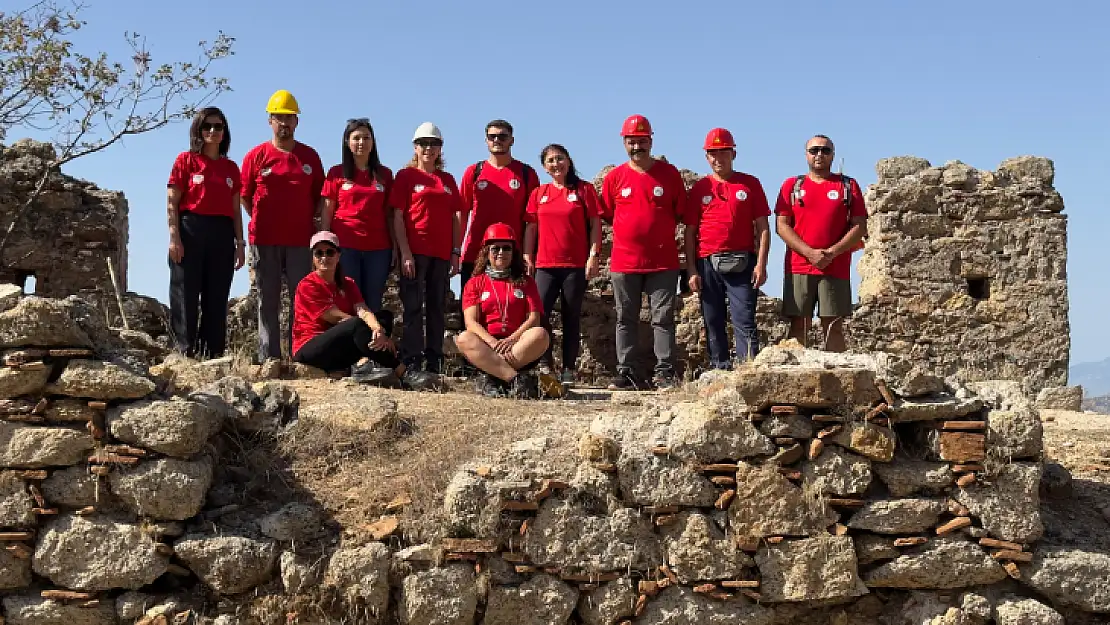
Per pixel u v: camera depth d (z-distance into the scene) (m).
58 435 5.95
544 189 10.09
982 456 6.26
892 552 6.21
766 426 6.25
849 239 9.59
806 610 6.26
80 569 5.87
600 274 12.81
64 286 12.68
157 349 7.56
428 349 9.65
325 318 8.58
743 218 9.75
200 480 5.98
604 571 6.06
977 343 13.41
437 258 9.59
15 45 13.55
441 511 6.05
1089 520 6.69
